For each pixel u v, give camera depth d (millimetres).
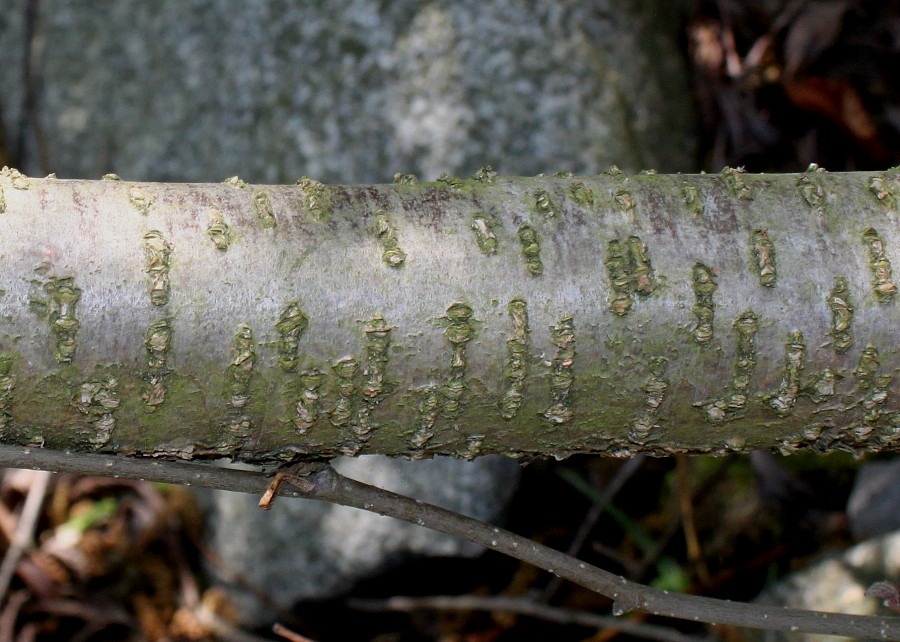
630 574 928
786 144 1028
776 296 479
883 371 482
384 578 894
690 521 917
